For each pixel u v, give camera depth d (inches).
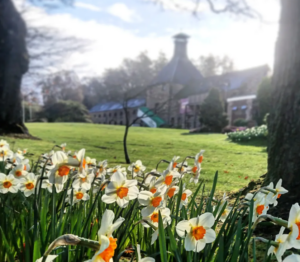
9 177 83.6
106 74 1688.0
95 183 90.7
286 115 142.6
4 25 566.6
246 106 1536.7
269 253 53.1
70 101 2090.3
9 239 74.8
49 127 987.3
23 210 87.9
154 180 64.8
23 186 83.0
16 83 572.7
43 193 111.4
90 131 872.3
